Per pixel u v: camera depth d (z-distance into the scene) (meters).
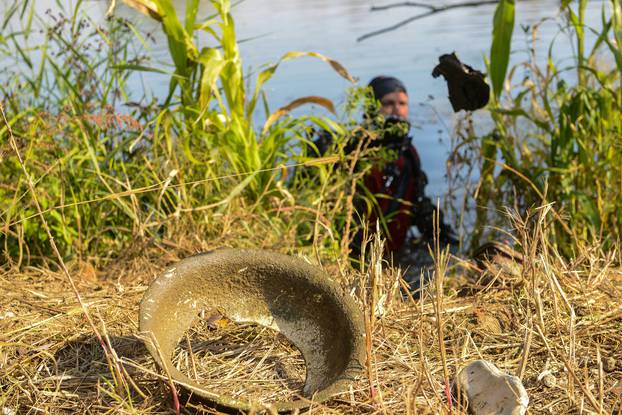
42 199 3.23
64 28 3.85
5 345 2.29
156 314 1.96
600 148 3.82
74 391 2.06
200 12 8.31
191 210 3.13
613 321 2.35
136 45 5.28
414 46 8.54
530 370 2.08
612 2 3.79
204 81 3.45
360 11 11.28
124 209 3.19
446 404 1.89
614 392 1.93
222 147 3.54
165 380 1.81
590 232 3.60
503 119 4.37
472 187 4.48
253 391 2.01
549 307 2.43
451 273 3.78
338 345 2.01
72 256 3.23
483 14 10.23
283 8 11.95
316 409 1.82
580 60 4.03
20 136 3.27
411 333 2.31
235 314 2.14
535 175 3.93
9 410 1.97
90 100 3.68
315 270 2.12
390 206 4.42
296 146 4.13
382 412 1.84
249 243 3.33
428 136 5.81
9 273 3.00
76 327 2.45
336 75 7.25
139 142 3.67
